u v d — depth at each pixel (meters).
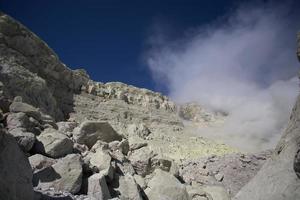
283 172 8.66
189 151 60.34
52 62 60.62
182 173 29.23
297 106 10.04
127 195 13.86
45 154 13.80
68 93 69.38
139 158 17.97
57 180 11.89
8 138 8.33
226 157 30.30
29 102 40.19
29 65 49.31
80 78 77.50
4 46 44.41
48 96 46.03
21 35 49.72
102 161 14.70
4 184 7.71
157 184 15.05
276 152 9.80
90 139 18.88
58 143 14.14
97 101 78.88
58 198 10.46
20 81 40.69
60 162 12.47
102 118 71.38
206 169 29.17
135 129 69.38
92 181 12.55
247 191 9.88
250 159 29.25
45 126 17.16
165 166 18.48
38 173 11.91
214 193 18.14
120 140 20.44
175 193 14.87
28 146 13.34
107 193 12.64
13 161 8.29
